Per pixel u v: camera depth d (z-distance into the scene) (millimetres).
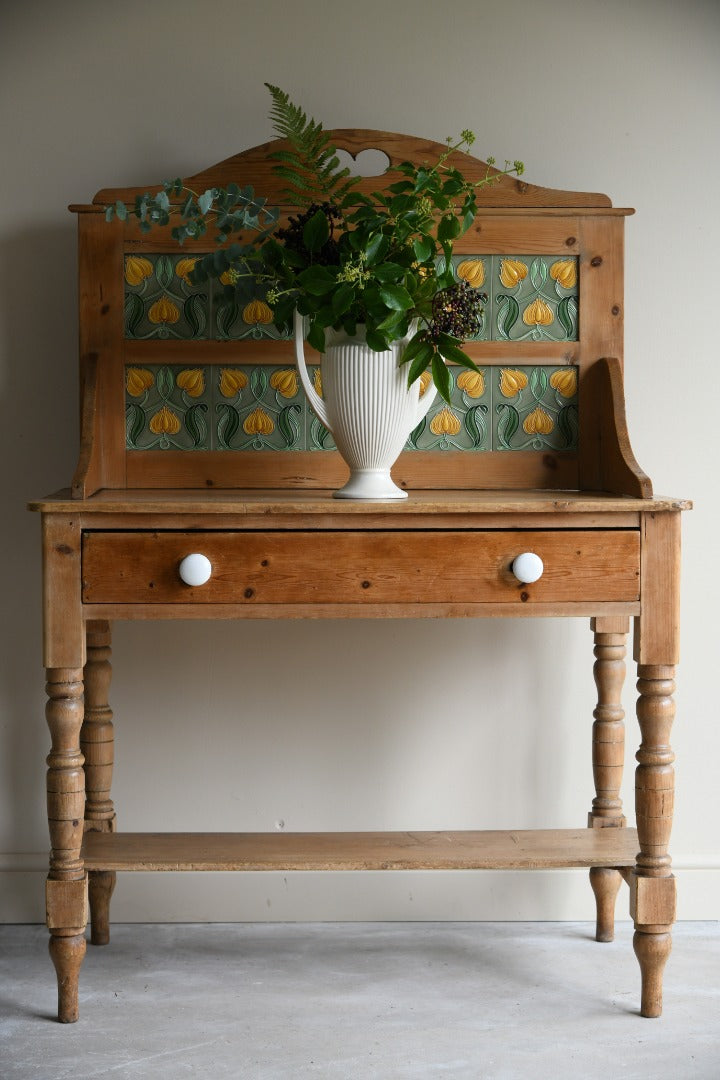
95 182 2240
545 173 2268
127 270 2135
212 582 1750
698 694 2314
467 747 2307
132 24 2230
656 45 2266
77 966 1816
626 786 2328
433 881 2283
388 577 1760
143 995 1926
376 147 2145
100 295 2131
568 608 1779
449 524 1765
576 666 2307
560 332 2176
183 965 2053
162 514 1740
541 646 2305
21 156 2230
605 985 1976
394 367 1852
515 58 2256
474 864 1806
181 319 2145
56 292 2244
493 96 2256
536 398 2180
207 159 2248
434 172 1896
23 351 2248
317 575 1754
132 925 2254
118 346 2139
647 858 1819
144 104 2238
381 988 1960
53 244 2240
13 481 2260
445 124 2256
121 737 2283
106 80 2234
